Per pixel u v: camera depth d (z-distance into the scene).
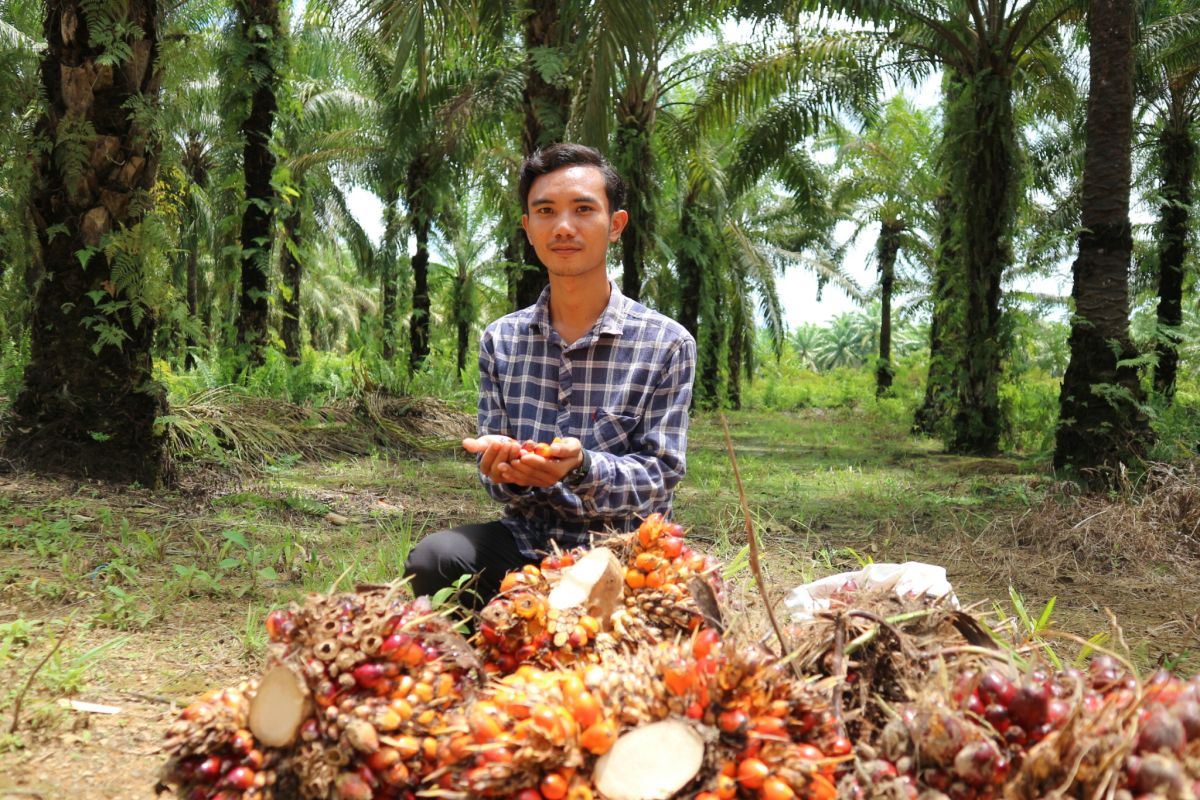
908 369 24.59
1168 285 13.18
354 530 4.71
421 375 10.90
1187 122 13.20
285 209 9.70
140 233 5.29
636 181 12.72
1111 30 6.77
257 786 1.35
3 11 12.70
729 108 12.55
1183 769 1.18
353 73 16.86
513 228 18.62
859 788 1.31
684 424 2.31
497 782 1.29
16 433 5.22
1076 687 1.34
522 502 2.29
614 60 6.76
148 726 2.23
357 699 1.38
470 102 13.02
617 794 1.27
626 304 2.39
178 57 5.50
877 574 2.37
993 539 5.09
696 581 1.79
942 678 1.38
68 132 5.12
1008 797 1.23
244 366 9.09
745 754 1.30
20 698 2.15
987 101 10.01
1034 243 11.87
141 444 5.36
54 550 3.66
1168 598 4.05
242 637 2.87
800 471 8.35
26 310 5.48
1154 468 5.88
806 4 9.80
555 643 1.70
